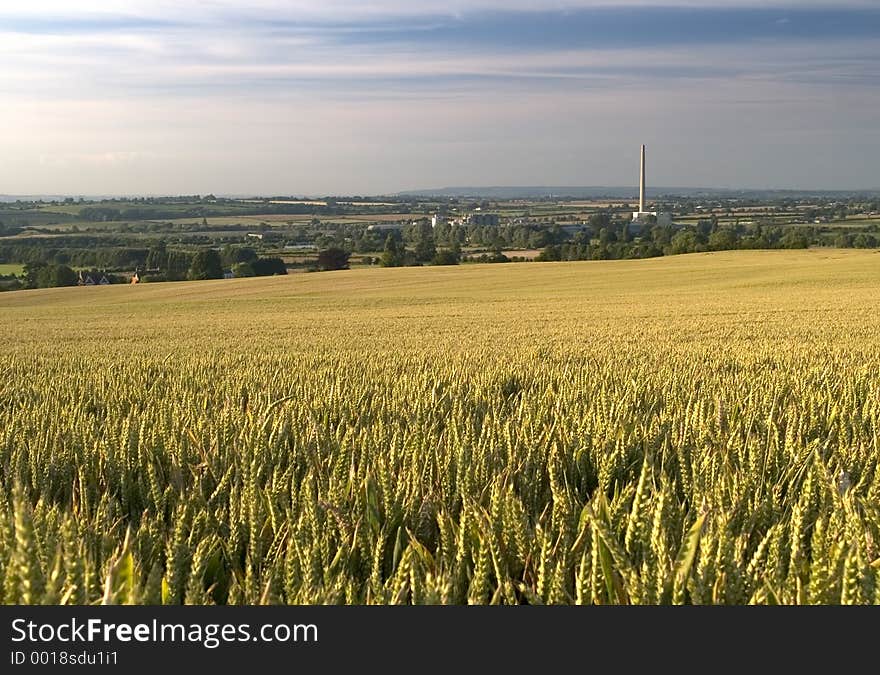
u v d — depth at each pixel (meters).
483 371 9.98
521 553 2.70
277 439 4.57
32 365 14.24
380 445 4.36
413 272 92.31
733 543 2.41
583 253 127.62
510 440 4.22
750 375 9.06
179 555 2.60
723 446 4.09
